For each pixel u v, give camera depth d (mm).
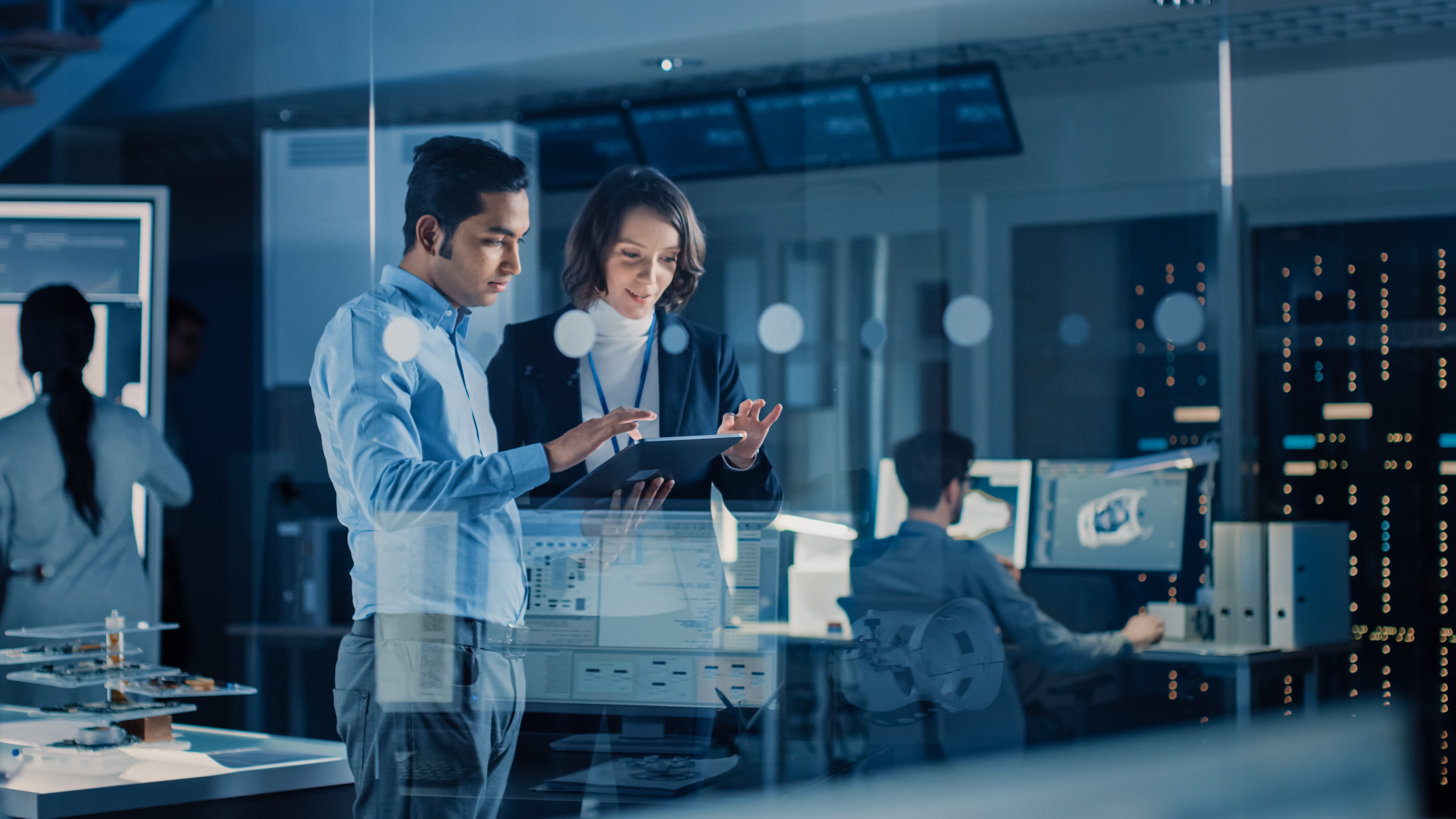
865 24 3793
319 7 4062
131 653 2189
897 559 2693
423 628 1930
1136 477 3072
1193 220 4141
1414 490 3793
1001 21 3861
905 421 4301
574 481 2092
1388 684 3109
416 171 2027
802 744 2270
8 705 2637
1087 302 4285
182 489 2953
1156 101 4148
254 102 4301
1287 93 3975
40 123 4000
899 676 2545
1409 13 3717
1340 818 1481
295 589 4039
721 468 2197
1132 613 3016
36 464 2738
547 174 3951
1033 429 4340
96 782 1870
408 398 1954
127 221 3119
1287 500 3955
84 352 2805
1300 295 3986
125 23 4129
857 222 4258
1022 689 2783
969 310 4312
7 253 3119
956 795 1915
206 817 1845
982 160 4270
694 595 2131
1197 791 1523
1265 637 2889
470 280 2047
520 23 3762
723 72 3963
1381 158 3863
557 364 2223
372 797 1892
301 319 4055
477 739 1925
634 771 2016
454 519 1946
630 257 2264
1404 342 3855
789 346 4242
